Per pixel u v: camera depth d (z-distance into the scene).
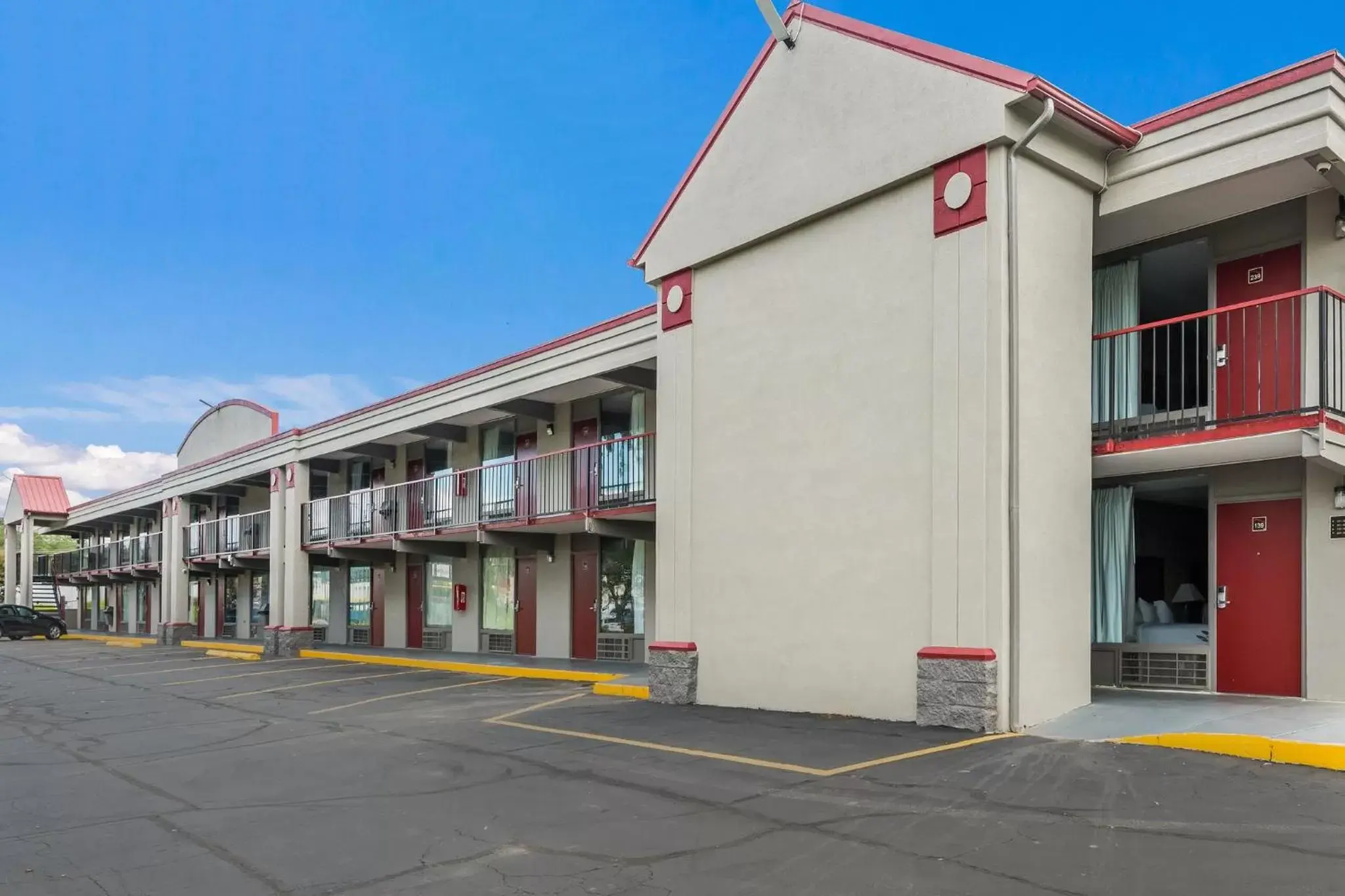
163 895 5.22
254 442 28.50
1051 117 9.01
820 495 10.67
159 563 36.62
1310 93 8.30
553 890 5.06
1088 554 9.62
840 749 8.44
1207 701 9.31
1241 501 9.95
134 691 17.36
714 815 6.45
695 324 12.58
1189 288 11.73
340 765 8.90
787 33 11.37
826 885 4.93
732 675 11.61
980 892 4.69
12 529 50.16
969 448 9.08
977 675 8.76
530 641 20.05
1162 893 4.54
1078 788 6.52
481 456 21.25
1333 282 9.17
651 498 15.67
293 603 25.33
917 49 9.88
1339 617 9.03
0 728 12.71
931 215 9.71
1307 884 4.55
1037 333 9.20
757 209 11.65
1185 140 9.23
